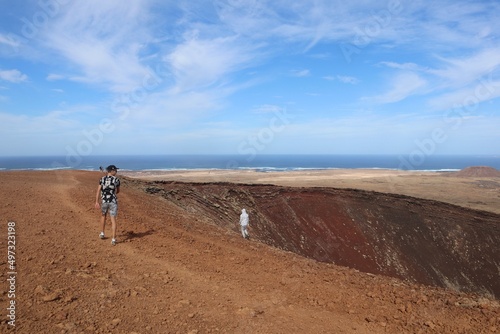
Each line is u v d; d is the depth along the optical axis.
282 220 30.03
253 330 4.73
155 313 4.89
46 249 6.96
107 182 8.20
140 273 6.46
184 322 4.73
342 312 5.58
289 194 33.12
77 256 6.84
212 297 5.77
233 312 5.25
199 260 7.86
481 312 5.54
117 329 4.29
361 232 31.17
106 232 9.12
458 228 32.53
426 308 5.74
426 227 32.53
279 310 5.51
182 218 14.66
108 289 5.47
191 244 9.33
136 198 16.45
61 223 9.30
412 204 34.38
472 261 30.11
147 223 11.16
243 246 10.60
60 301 4.79
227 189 29.81
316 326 5.02
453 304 5.99
